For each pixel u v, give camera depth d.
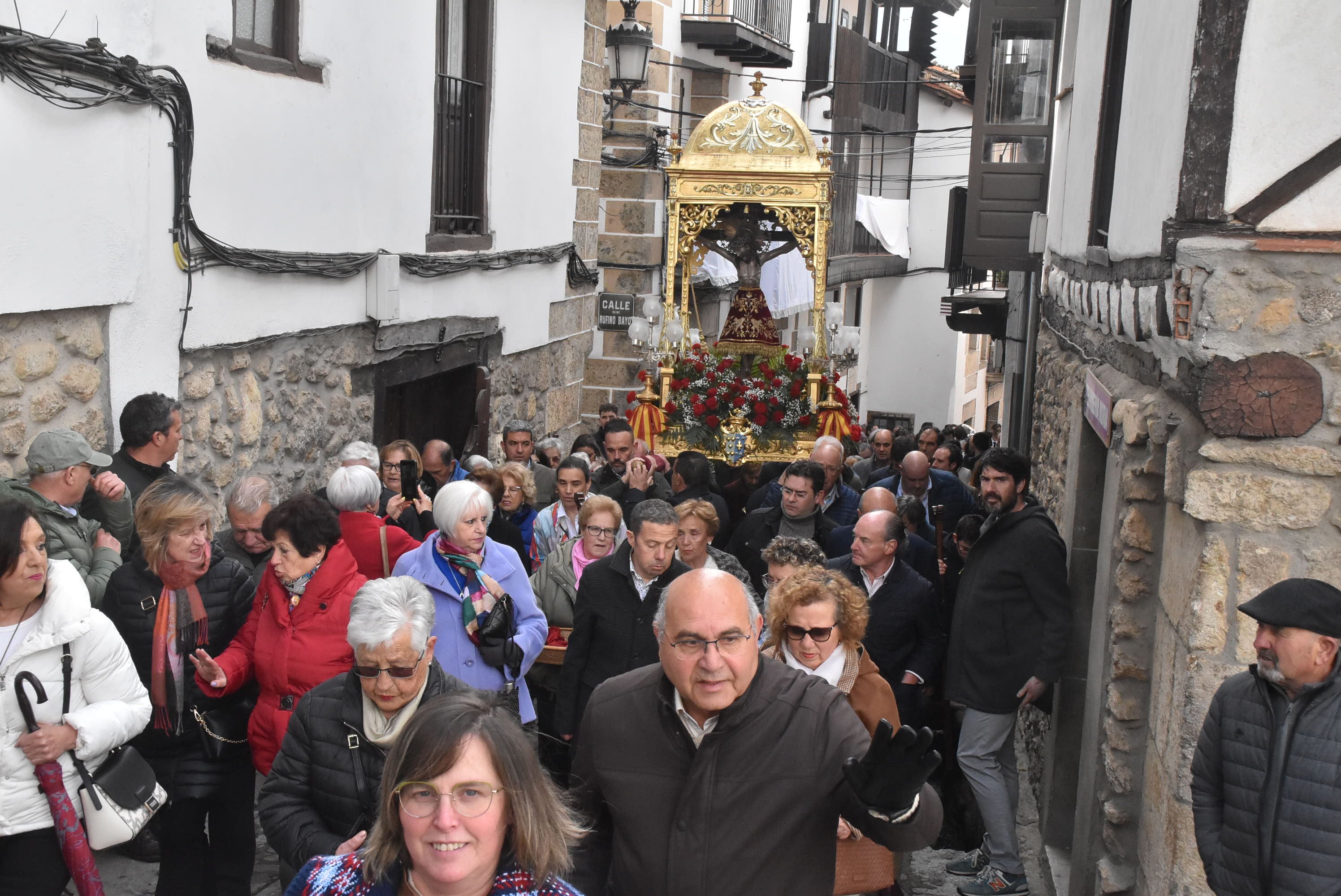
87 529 4.53
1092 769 4.69
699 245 12.14
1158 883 3.64
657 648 4.93
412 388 9.08
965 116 33.97
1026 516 5.41
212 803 4.18
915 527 6.98
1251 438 3.27
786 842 2.71
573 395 11.90
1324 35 3.16
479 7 9.09
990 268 11.44
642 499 7.25
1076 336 6.26
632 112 14.88
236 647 4.13
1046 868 5.67
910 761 2.36
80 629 3.53
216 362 5.96
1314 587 2.77
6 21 4.24
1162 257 3.54
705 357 11.34
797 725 2.73
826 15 24.92
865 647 5.39
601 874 2.86
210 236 5.73
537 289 10.52
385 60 7.55
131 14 4.98
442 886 2.13
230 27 5.85
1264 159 3.23
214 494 5.94
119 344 5.09
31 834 3.50
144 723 3.69
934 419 32.78
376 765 3.22
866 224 27.69
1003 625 5.38
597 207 12.09
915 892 5.46
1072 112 6.81
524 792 2.14
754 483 9.33
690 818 2.71
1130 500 4.21
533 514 7.16
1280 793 2.79
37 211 4.49
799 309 20.89
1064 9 10.79
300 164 6.56
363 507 5.21
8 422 4.46
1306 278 3.20
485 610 4.40
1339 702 2.77
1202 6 3.23
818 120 24.52
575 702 5.03
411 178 8.02
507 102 9.59
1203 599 3.31
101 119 4.83
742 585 2.80
